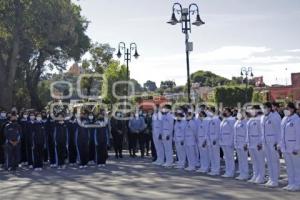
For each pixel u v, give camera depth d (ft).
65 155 74.59
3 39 121.60
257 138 53.06
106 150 73.72
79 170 68.49
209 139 61.62
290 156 48.11
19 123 76.84
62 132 73.61
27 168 73.51
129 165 72.95
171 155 71.77
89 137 75.61
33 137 71.46
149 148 90.74
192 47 84.79
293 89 162.61
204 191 46.75
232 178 56.95
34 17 114.42
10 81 121.08
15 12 111.55
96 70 180.45
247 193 45.27
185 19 84.43
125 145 100.53
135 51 123.85
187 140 66.13
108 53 182.39
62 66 175.11
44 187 52.39
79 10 159.12
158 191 47.21
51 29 117.70
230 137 58.39
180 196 44.01
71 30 128.36
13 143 70.49
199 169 64.54
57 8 117.70
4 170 71.10
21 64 159.63
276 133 50.65
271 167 51.03
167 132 71.26
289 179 48.42
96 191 48.26
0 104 120.78
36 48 142.10
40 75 179.32
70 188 50.98
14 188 52.29
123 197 44.06
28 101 180.96
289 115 48.91
